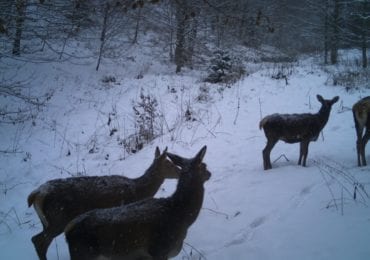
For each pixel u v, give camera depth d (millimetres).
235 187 7793
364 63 23141
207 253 5340
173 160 5055
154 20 22938
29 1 12156
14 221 7148
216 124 12562
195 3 7664
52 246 6062
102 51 22375
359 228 5371
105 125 13172
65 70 19859
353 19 27125
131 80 19906
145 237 4594
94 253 4500
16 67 18156
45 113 14547
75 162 10211
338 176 7875
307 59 30328
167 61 26078
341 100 14984
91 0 11078
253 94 16047
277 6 29156
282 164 9242
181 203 4762
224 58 19859
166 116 13578
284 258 4898
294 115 8930
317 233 5434
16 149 11352
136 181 6148
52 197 5527
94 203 5758
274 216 6312
